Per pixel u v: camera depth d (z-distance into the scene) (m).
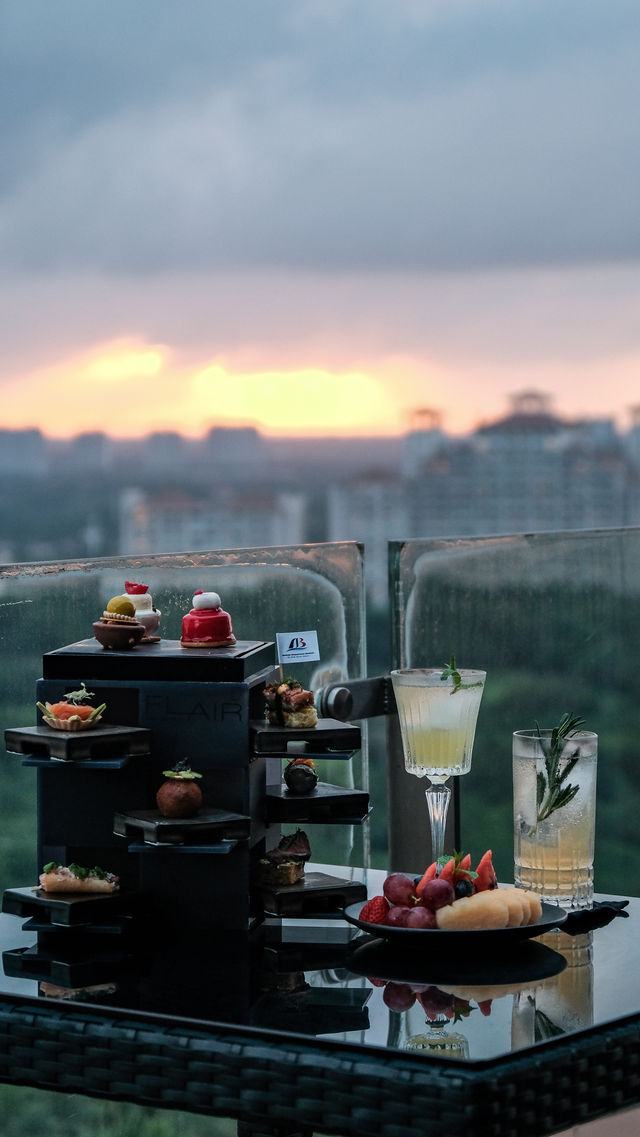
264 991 1.35
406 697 1.69
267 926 1.60
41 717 1.61
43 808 1.62
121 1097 1.27
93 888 1.55
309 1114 1.18
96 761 1.53
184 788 1.53
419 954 1.47
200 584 2.21
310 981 1.38
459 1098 1.12
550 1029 1.23
